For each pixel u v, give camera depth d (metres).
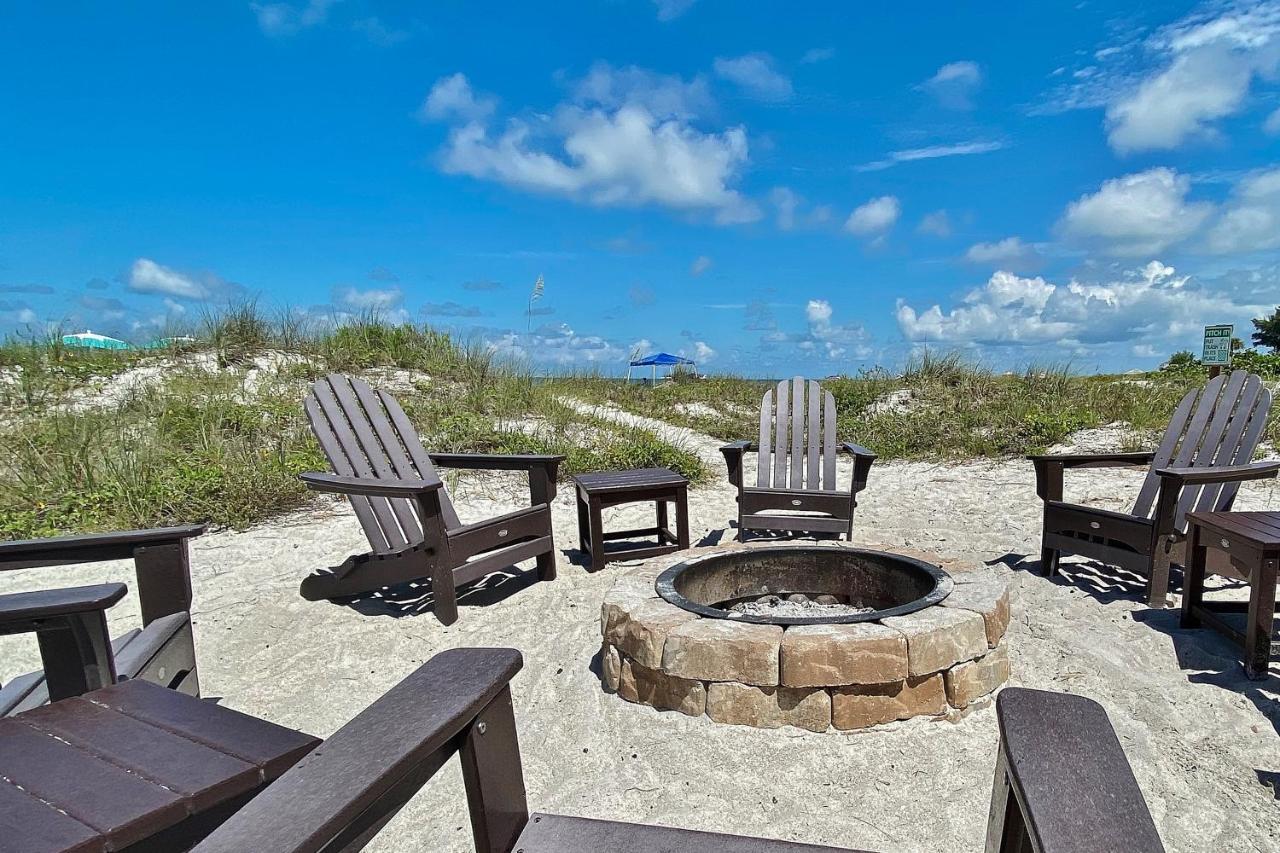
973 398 9.15
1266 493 5.16
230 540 4.62
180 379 7.50
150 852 1.25
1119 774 0.93
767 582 3.44
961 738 2.35
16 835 1.13
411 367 9.06
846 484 6.58
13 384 7.09
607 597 2.84
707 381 12.34
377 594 3.87
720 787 2.14
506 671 1.24
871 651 2.34
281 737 1.46
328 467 5.77
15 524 4.61
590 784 2.19
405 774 0.98
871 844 1.89
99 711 1.55
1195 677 2.73
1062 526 3.84
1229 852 1.83
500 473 6.43
